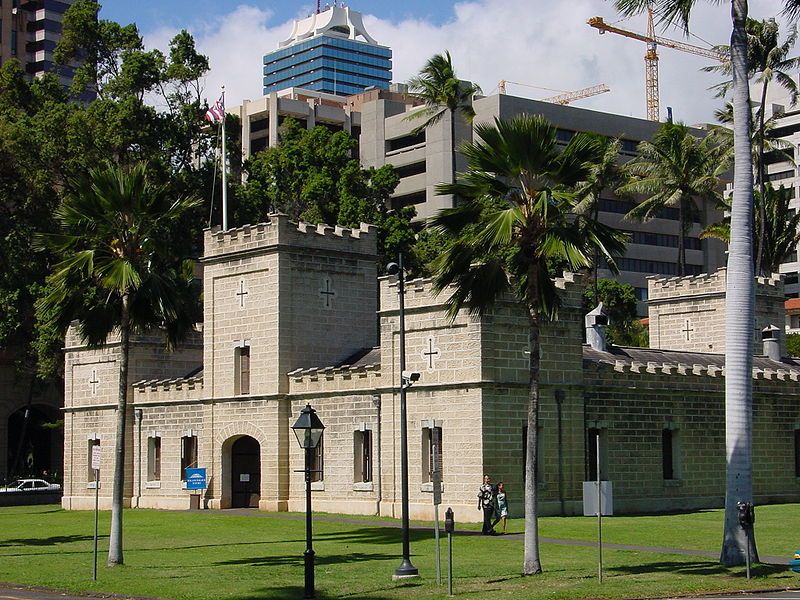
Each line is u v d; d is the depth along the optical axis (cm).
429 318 5528
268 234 6222
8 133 8144
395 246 8725
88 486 7206
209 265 6562
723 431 6322
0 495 7775
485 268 3747
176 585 3572
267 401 6188
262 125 15912
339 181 9144
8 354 9475
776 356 7275
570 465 5603
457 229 3747
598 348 6481
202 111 8819
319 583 3544
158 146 8456
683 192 8950
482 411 5281
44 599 3375
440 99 7962
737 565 3659
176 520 5853
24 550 4719
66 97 9250
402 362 4019
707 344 7400
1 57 16762
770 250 9250
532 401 3619
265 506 6166
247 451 6431
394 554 4262
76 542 5016
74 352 7394
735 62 3794
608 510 3394
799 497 6638
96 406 7194
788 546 4272
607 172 8944
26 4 17112
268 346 6203
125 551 4588
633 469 5862
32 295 8338
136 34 9069
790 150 10456
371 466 5800
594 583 3331
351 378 5884
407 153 14088
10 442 10469
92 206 4300
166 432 6794
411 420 5584
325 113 15638
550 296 3731
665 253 14125
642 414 5938
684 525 5069
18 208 8625
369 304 6525
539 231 3653
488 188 3700
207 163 8812
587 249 3678
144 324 4538
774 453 6531
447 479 5419
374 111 14612
